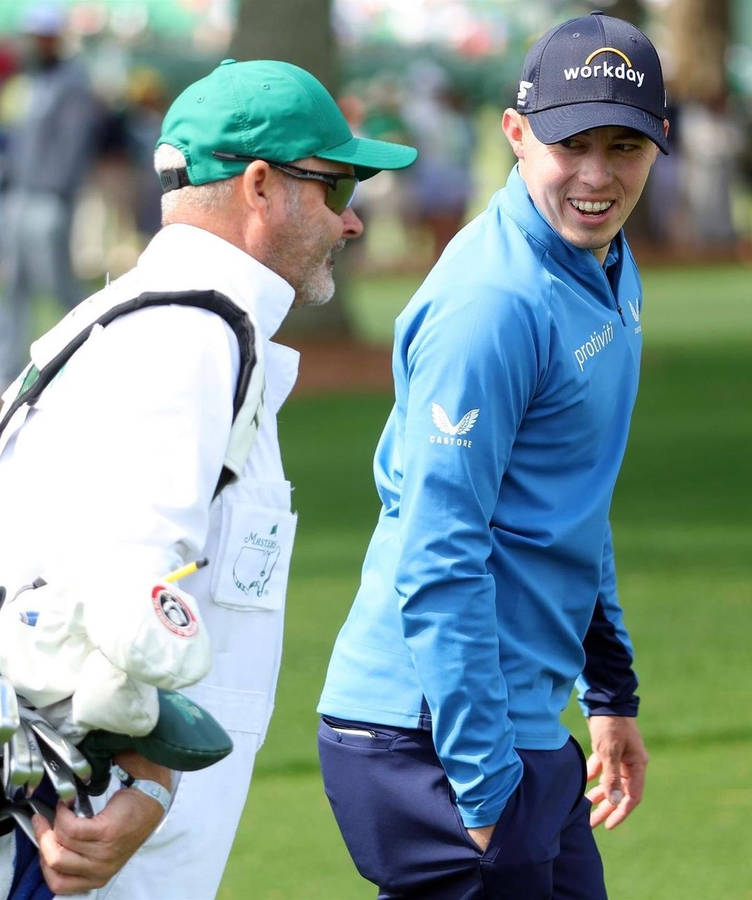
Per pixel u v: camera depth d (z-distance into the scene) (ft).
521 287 39.58
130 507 32.78
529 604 40.70
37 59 159.12
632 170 40.57
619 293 42.88
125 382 33.68
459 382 38.78
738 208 396.37
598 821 48.14
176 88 392.06
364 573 42.86
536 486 40.60
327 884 57.36
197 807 35.45
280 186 36.55
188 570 32.73
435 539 38.83
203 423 33.60
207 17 419.74
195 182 36.42
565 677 41.78
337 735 41.78
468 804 39.42
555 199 40.47
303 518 114.21
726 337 213.25
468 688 38.81
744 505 117.08
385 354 189.98
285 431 150.61
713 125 337.11
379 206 321.11
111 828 32.78
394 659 41.06
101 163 291.38
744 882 57.16
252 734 36.29
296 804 65.31
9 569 33.94
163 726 32.30
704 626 86.43
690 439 143.95
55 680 32.24
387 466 42.96
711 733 71.36
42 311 241.35
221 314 34.55
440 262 40.75
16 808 33.27
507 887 39.96
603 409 41.24
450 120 322.14
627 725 47.80
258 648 36.24
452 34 439.63
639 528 110.11
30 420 35.55
